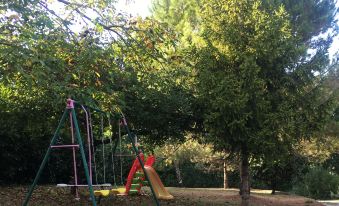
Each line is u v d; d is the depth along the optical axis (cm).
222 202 1366
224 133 1071
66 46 941
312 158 2019
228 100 1030
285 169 1920
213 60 1096
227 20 1113
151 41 1078
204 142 1264
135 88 1122
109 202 1202
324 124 1126
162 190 1364
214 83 1061
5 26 845
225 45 1098
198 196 1521
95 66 994
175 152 2248
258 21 1083
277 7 1450
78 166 1422
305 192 2414
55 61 885
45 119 1211
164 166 2603
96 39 1022
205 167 2548
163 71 1155
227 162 1731
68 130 1267
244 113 1035
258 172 1947
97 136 1349
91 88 945
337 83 1210
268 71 1101
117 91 1084
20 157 1530
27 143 1531
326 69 1268
